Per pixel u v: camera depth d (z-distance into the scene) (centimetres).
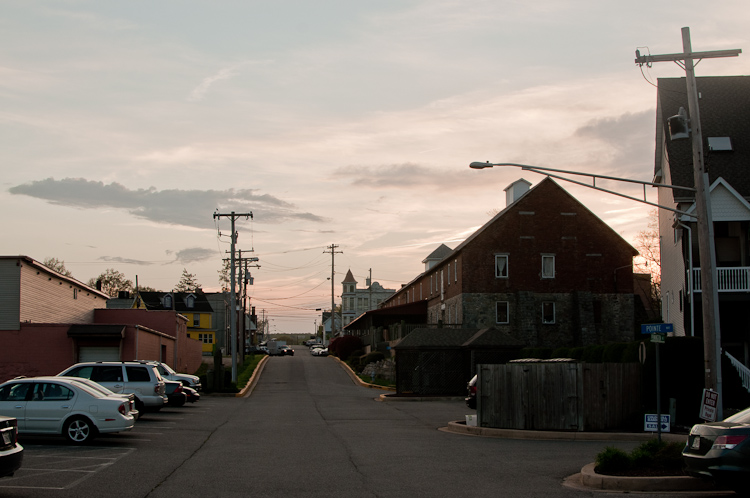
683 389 2061
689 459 1068
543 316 5084
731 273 2916
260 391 4409
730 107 3428
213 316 10506
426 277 6681
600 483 1197
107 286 12438
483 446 1756
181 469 1354
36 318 3866
